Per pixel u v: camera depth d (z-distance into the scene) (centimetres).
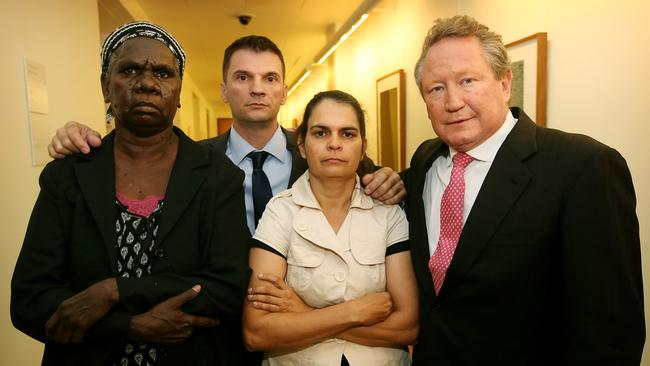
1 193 197
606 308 101
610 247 101
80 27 306
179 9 508
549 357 116
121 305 107
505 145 118
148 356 115
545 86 210
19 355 208
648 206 158
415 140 363
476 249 114
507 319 114
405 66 382
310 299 126
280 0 486
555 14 202
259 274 126
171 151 126
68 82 283
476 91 115
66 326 103
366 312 120
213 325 117
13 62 212
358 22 432
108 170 117
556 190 108
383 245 131
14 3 215
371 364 124
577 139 113
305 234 127
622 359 101
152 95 113
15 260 208
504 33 243
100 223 110
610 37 172
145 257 114
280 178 188
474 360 117
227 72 193
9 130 206
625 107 166
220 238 121
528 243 110
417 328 128
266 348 122
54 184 116
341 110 127
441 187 132
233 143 192
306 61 870
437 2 320
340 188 132
